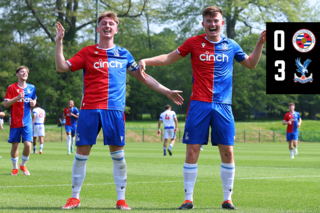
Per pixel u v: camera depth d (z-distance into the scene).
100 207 7.95
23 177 13.46
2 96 75.19
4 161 20.44
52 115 86.00
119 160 8.00
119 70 8.22
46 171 15.61
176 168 17.36
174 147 41.69
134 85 101.56
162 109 111.50
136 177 13.77
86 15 77.69
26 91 14.28
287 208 8.03
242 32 80.06
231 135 8.16
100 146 41.44
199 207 8.16
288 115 26.66
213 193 10.20
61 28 7.99
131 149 36.22
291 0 77.94
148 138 59.38
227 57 8.29
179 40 85.31
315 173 15.66
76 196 7.96
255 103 93.75
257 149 38.53
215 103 8.15
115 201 8.77
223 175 8.13
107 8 79.50
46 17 74.00
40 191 10.17
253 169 17.28
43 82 80.19
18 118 14.05
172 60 8.52
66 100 76.12
